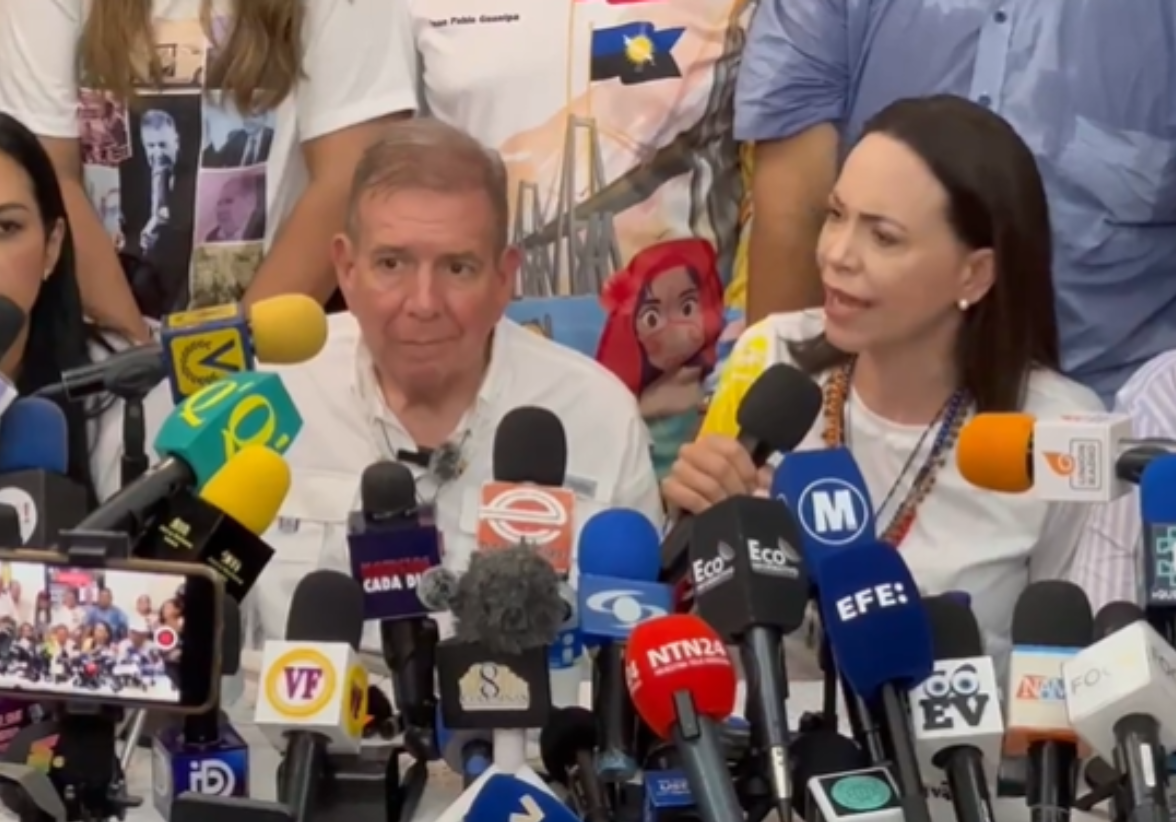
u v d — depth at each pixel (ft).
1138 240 11.28
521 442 7.30
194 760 6.78
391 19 11.82
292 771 6.53
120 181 11.72
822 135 11.63
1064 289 11.32
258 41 11.49
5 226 9.52
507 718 6.30
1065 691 6.21
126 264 11.75
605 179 11.78
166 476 6.54
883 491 9.44
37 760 6.44
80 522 6.61
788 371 7.67
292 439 6.98
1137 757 5.90
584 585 6.72
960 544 9.30
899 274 9.02
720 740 6.15
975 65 11.27
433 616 7.22
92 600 6.14
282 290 11.44
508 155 11.84
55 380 9.85
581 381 9.84
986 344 9.25
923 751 6.28
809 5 11.45
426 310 9.05
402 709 6.96
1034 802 6.55
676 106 11.77
